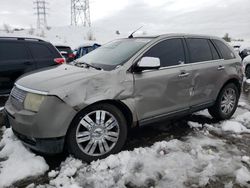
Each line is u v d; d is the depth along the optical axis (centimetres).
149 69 368
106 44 476
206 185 293
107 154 346
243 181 300
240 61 541
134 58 371
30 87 325
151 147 383
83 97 314
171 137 428
